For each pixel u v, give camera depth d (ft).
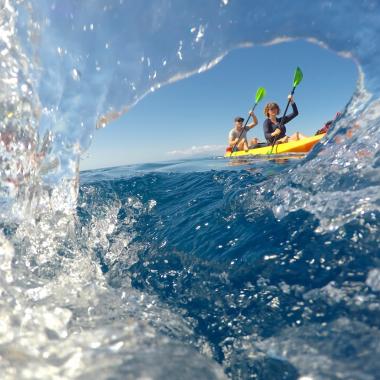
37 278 6.27
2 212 8.68
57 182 8.57
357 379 3.52
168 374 3.82
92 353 4.04
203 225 8.71
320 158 7.96
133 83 7.79
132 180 14.62
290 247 6.22
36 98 8.10
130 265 7.70
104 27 7.68
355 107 7.59
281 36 7.30
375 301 4.47
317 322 4.52
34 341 4.17
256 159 25.82
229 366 4.44
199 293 6.10
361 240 5.57
